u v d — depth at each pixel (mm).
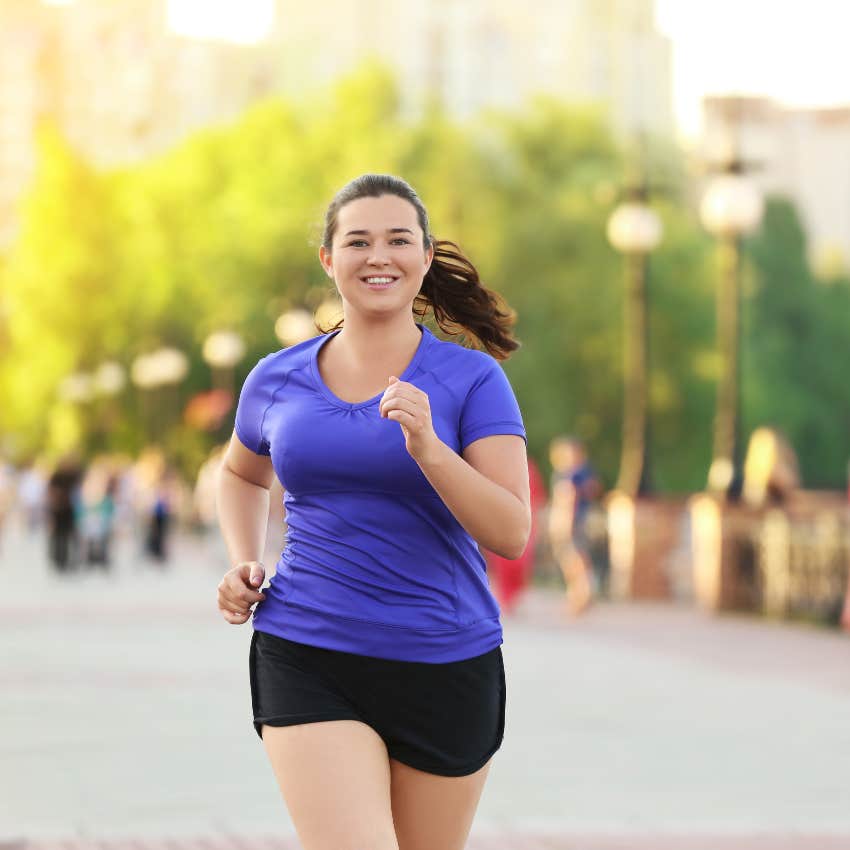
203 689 21734
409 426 6461
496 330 7832
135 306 103125
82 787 14500
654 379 82688
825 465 112000
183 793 14258
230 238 89875
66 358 119062
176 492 92062
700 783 15086
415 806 6910
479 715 6930
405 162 83312
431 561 6887
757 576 34594
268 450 7402
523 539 6711
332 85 91812
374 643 6793
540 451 80500
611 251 81500
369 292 6957
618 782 15109
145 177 101812
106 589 44781
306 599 6887
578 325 80438
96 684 22156
